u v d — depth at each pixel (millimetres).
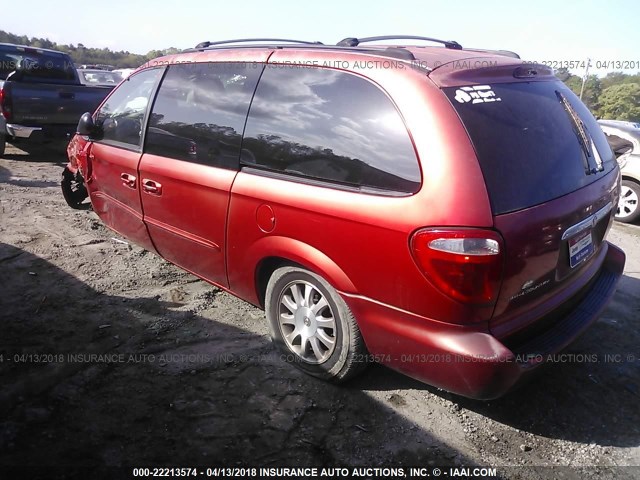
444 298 2275
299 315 2994
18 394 2748
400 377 3064
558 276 2672
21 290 3861
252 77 3111
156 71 3885
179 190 3449
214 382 2943
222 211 3168
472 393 2375
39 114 8367
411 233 2293
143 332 3410
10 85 7996
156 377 2959
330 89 2740
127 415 2650
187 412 2695
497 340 2344
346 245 2549
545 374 3182
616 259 3479
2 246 4633
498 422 2746
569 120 2949
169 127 3586
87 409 2678
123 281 4125
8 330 3332
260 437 2559
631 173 7035
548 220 2443
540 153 2572
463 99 2432
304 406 2787
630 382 3152
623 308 4160
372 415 2742
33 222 5340
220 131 3199
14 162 8625
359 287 2566
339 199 2557
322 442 2549
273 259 2996
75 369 2980
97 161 4348
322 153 2697
